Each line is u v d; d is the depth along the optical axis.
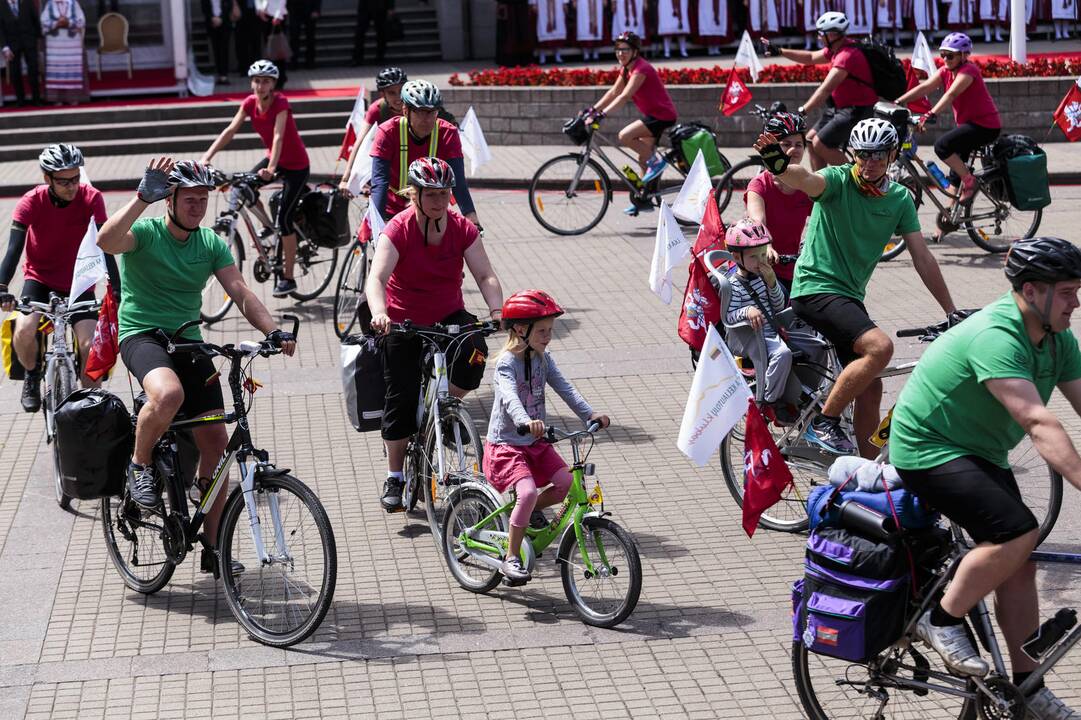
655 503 8.77
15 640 7.04
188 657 6.84
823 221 8.00
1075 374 5.44
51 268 10.00
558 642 6.94
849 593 5.55
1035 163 14.99
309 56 30.66
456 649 6.88
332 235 13.90
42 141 24.03
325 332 13.09
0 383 11.58
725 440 8.56
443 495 8.59
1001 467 5.52
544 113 23.72
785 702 6.28
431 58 32.25
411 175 8.04
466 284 14.88
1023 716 5.36
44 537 8.43
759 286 8.50
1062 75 23.27
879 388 8.21
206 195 7.31
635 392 10.99
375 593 7.55
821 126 16.36
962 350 5.31
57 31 25.55
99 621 7.27
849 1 30.03
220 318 13.66
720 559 7.91
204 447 7.52
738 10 30.38
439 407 7.93
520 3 29.55
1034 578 5.67
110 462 7.39
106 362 7.80
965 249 15.80
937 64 21.55
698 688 6.43
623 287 14.45
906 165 15.52
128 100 26.41
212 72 30.44
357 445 9.95
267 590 7.06
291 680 6.59
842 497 5.74
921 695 5.72
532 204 17.56
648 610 7.27
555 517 8.42
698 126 17.69
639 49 17.34
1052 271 5.03
